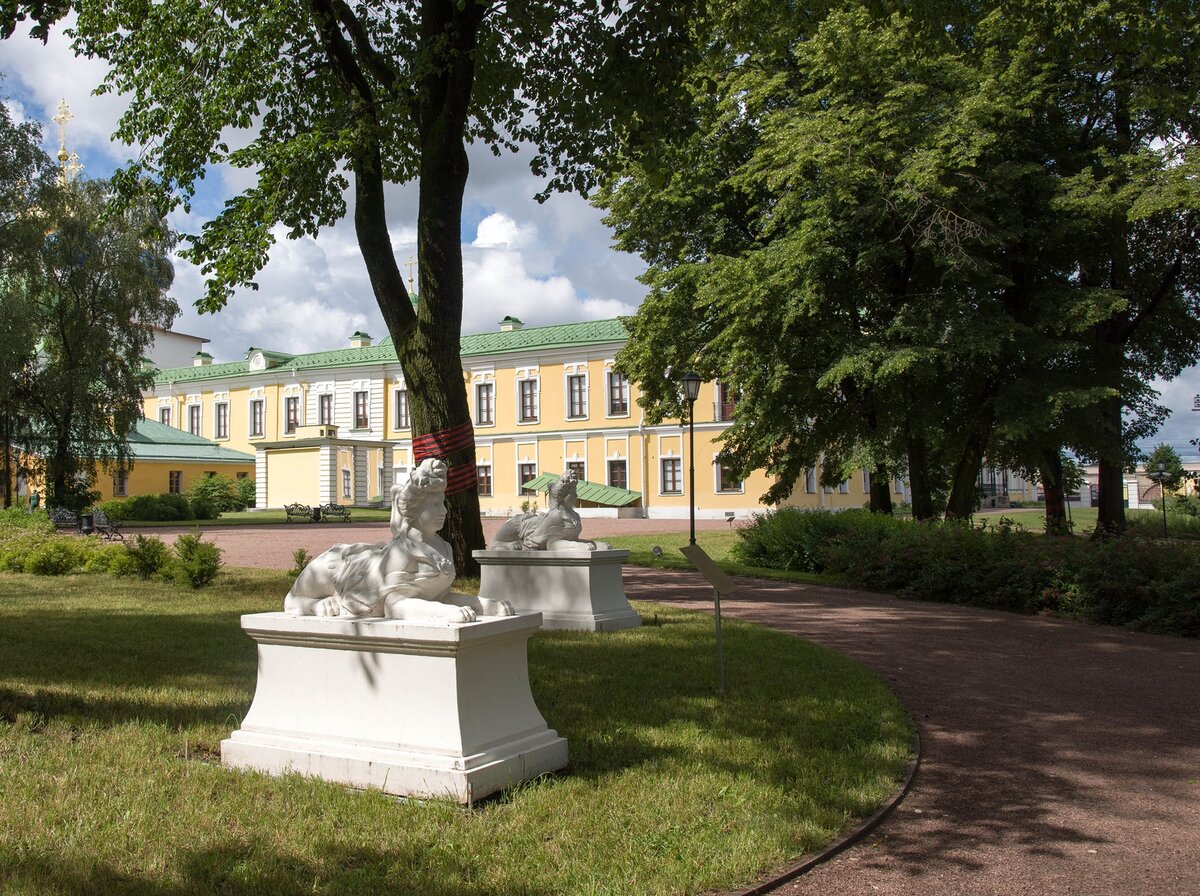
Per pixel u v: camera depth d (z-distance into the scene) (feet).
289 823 13.58
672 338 80.12
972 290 63.41
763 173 65.21
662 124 40.01
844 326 65.98
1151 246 69.21
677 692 23.12
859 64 61.82
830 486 82.69
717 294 66.54
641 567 64.44
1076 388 60.44
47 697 21.15
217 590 45.39
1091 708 23.71
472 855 12.68
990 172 59.93
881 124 59.98
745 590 50.88
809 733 19.54
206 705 20.89
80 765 16.19
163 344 232.12
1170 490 155.02
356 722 15.93
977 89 61.05
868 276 67.21
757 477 156.04
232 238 44.42
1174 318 73.97
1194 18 48.47
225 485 176.86
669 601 45.11
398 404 190.80
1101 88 64.13
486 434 181.16
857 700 22.68
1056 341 60.39
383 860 12.45
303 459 180.24
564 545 33.91
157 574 51.08
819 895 12.46
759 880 12.63
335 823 13.65
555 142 47.37
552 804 14.65
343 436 194.39
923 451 72.84
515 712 16.40
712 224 77.10
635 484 165.78
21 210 100.89
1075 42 41.98
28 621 34.37
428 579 16.16
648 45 37.65
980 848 14.30
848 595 49.29
